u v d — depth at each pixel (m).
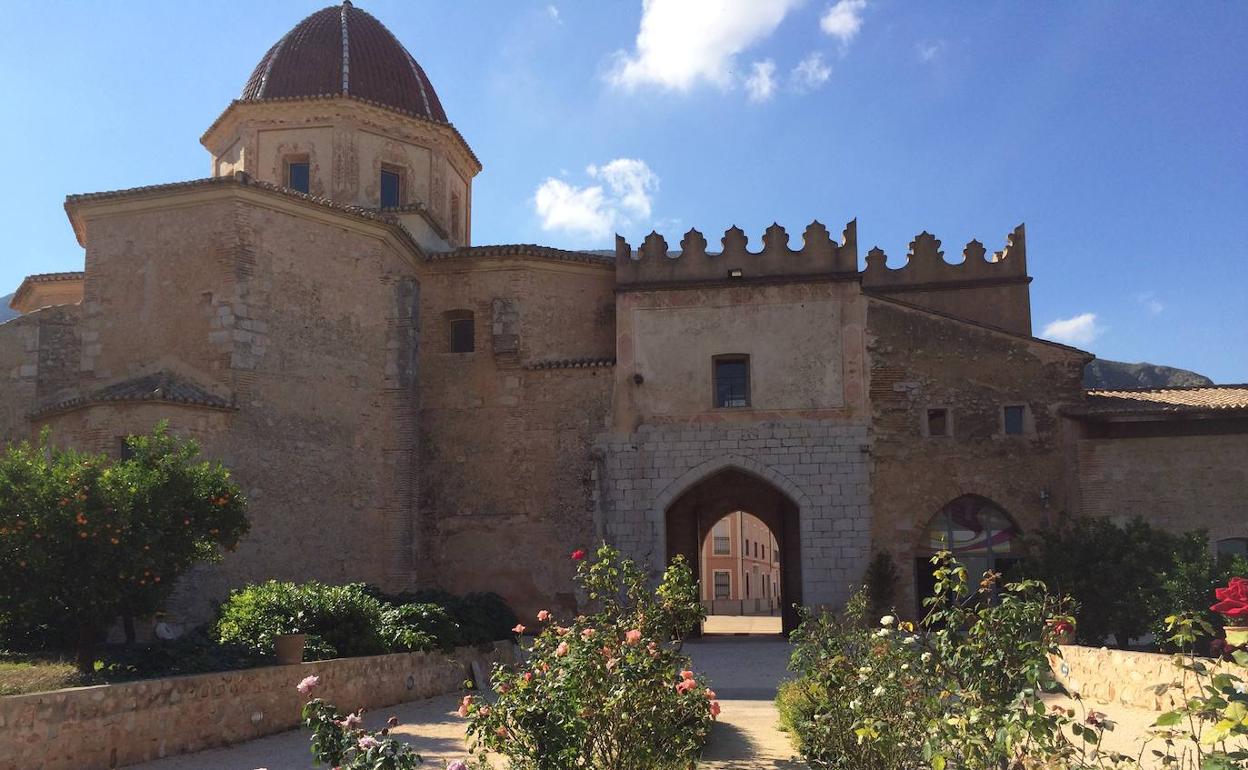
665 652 10.56
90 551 15.52
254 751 14.47
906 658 9.27
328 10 37.31
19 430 26.75
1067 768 7.56
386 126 34.75
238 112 34.06
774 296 32.28
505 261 33.62
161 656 16.00
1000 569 30.52
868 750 9.96
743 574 80.56
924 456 31.14
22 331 27.28
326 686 17.14
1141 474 29.39
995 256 38.03
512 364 33.03
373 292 30.81
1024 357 31.36
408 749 8.02
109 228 27.89
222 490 17.42
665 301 32.69
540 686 9.20
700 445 31.77
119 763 13.18
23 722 11.96
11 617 15.98
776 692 21.14
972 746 7.93
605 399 32.47
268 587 19.84
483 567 32.03
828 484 31.14
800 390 31.70
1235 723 6.57
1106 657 15.52
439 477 32.69
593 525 31.77
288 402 27.58
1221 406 28.55
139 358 26.98
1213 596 18.86
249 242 27.19
